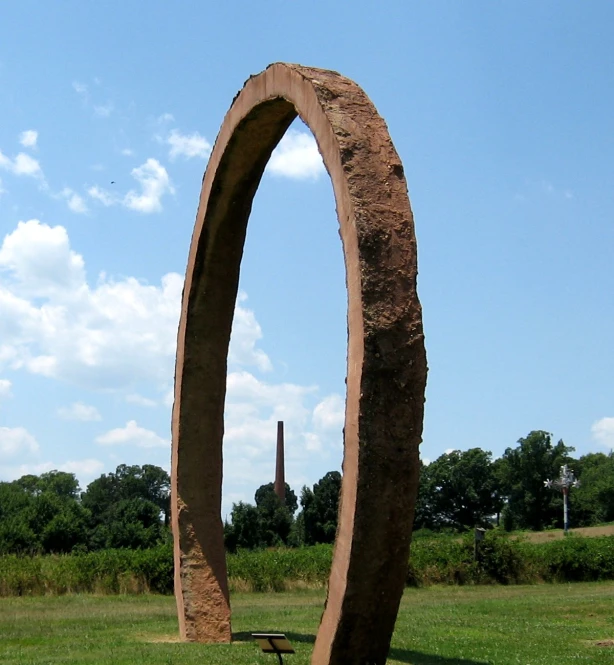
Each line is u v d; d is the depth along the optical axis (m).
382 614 8.78
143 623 16.03
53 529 43.78
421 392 8.65
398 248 8.83
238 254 14.25
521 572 29.09
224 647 12.49
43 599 22.38
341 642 8.78
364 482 8.45
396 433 8.52
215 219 13.94
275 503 51.94
